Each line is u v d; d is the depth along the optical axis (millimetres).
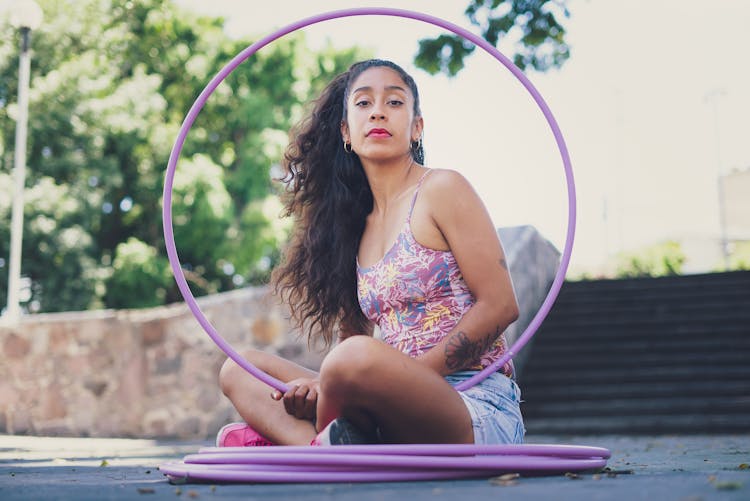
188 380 8711
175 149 2859
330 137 2838
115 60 16922
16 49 15438
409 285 2410
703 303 10266
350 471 2068
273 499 1727
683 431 7703
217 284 17344
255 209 15859
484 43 2879
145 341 8844
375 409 2141
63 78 15188
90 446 6805
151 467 3646
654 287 10742
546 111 2818
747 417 7859
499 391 2396
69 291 14969
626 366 9094
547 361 9305
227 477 2133
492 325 2340
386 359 2074
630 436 7398
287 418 2518
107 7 16766
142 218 16547
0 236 14523
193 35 17281
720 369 8758
